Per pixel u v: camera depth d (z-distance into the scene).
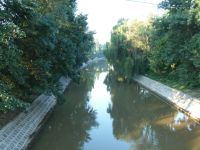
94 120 18.08
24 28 9.84
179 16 15.52
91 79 42.91
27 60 12.55
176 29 16.86
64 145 13.13
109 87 32.81
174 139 13.09
